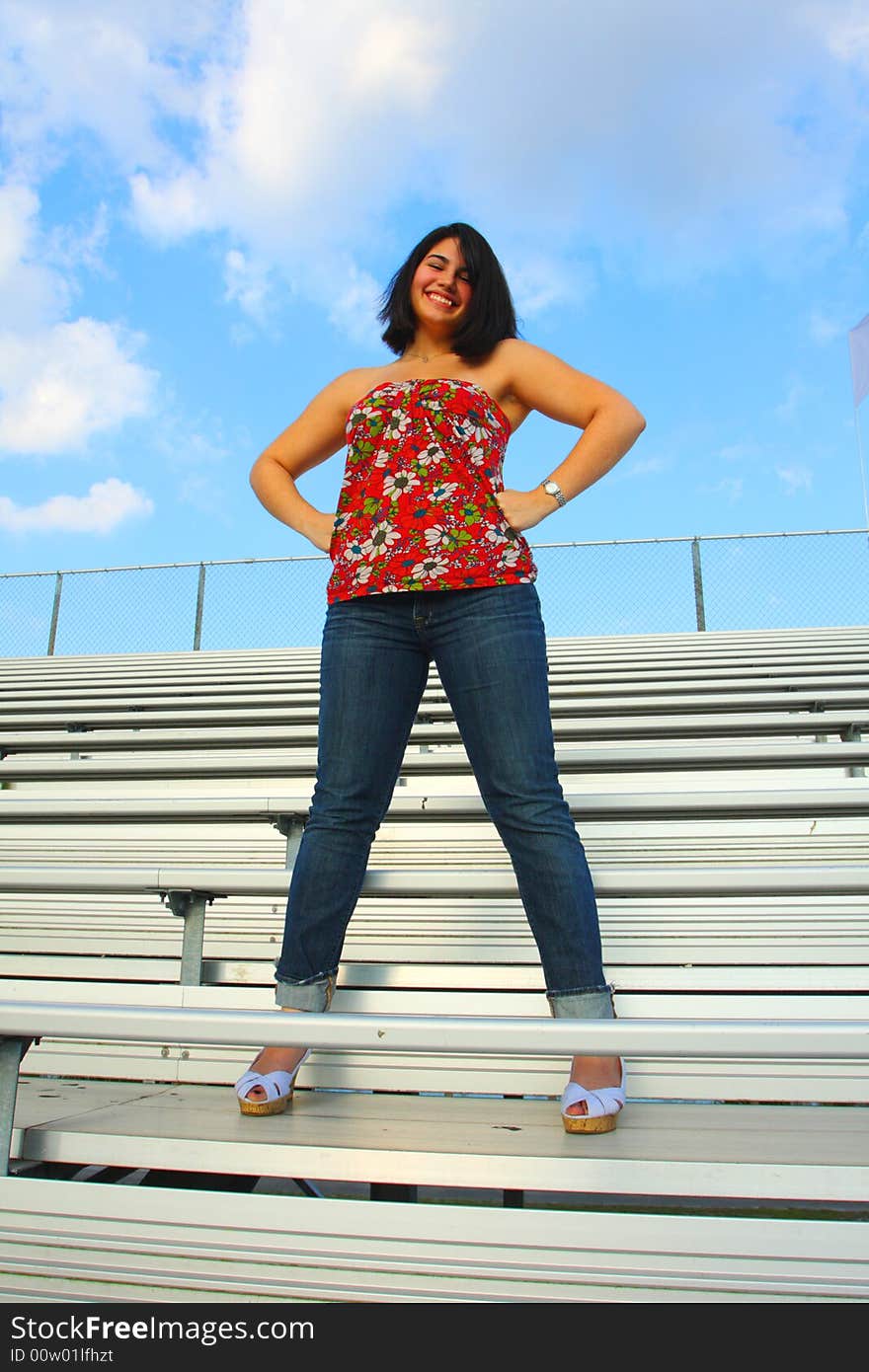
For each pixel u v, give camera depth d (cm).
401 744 122
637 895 135
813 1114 120
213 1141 103
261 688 398
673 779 256
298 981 117
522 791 113
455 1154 97
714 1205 151
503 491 123
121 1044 151
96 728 340
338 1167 99
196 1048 148
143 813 178
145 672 524
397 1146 101
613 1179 94
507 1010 131
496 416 126
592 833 199
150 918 193
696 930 174
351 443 127
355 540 121
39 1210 96
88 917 195
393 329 138
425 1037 96
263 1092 118
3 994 145
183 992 140
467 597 116
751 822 201
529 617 118
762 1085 130
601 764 201
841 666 378
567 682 387
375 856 210
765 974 158
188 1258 92
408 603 118
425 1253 89
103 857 230
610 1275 86
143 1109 122
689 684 337
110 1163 105
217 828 229
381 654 119
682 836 201
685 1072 132
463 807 173
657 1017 131
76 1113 120
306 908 117
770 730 246
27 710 357
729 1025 92
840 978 158
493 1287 87
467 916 181
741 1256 86
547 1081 132
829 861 200
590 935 112
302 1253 91
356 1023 97
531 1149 100
